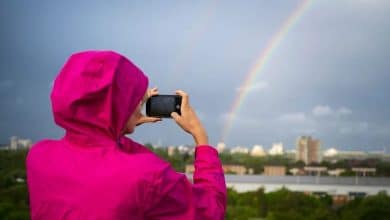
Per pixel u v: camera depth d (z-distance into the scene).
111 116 2.08
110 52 2.16
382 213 56.66
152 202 1.98
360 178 65.69
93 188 1.98
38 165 2.17
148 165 2.01
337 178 66.19
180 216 2.04
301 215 57.50
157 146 39.34
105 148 2.09
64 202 2.01
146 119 2.43
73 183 2.02
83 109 2.08
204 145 2.35
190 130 2.42
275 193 60.16
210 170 2.26
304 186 64.19
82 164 2.05
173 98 2.48
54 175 2.08
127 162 2.01
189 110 2.46
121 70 2.11
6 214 39.44
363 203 58.72
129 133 2.30
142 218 2.00
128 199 1.95
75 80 2.07
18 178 44.56
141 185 1.96
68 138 2.18
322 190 64.12
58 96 2.09
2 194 41.59
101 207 1.95
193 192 2.09
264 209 57.97
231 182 65.00
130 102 2.11
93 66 2.08
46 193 2.09
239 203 58.38
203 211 2.09
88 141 2.10
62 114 2.10
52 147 2.22
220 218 2.13
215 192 2.17
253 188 62.28
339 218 57.75
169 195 2.00
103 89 2.05
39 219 2.11
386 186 65.38
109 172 1.99
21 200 41.53
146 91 2.20
